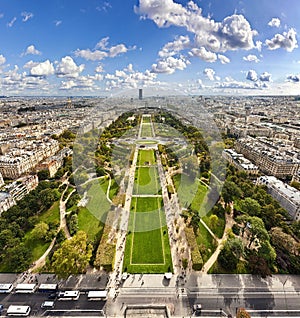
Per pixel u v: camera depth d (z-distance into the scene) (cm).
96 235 19575
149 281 15650
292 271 16625
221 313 13675
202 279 15838
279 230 18750
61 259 15238
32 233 19250
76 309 13862
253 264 16412
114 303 14200
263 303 14338
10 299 14488
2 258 17338
